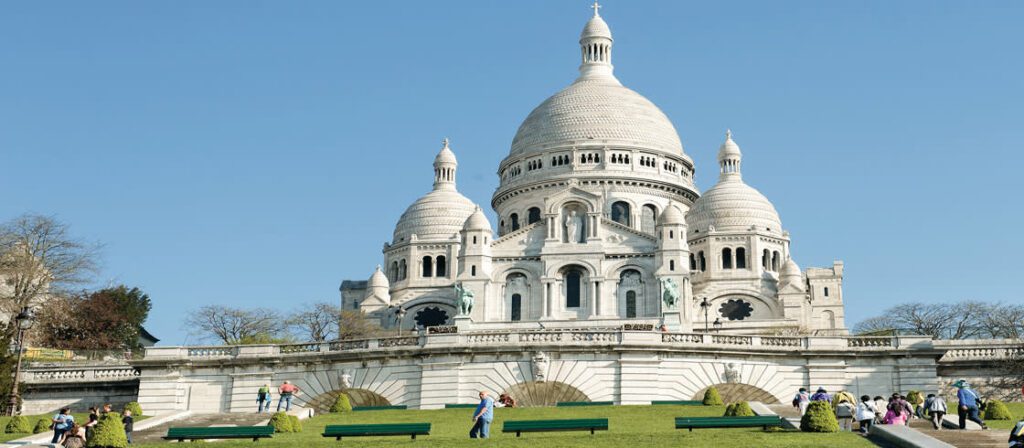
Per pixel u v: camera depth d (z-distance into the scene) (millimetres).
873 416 52562
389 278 173250
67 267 118438
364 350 80875
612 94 186875
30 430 66688
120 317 127000
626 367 78000
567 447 48031
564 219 155375
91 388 87000
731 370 79312
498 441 50125
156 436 60531
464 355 79250
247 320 142875
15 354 94625
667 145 181875
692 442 48750
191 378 83188
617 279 150500
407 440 52125
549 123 183500
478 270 151625
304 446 50500
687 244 157375
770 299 159750
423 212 175125
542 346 78562
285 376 82375
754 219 166000
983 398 81438
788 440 49000
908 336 80688
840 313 166625
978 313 159250
